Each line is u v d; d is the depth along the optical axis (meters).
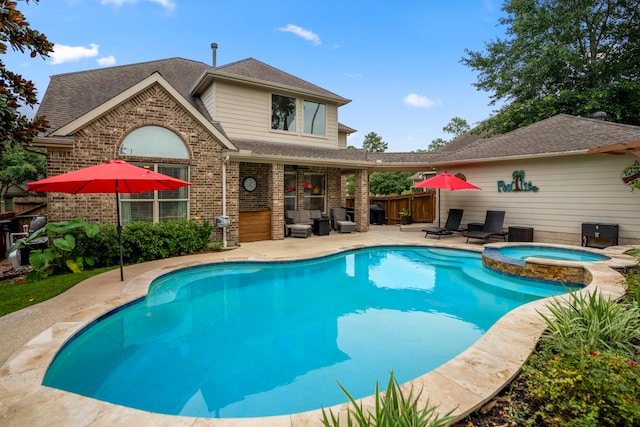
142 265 8.65
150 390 3.86
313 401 3.63
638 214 9.94
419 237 13.91
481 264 10.07
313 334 5.43
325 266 10.00
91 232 7.95
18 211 17.38
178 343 5.13
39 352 3.88
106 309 5.39
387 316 6.22
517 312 4.86
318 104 16.25
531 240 11.88
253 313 6.40
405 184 29.83
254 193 15.08
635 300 4.66
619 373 2.60
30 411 2.81
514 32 22.38
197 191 10.92
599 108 18.09
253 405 3.56
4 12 4.41
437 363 4.42
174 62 17.06
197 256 9.88
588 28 20.62
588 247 10.09
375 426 2.17
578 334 3.44
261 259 9.41
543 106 19.69
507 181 12.92
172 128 10.36
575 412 2.41
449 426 2.53
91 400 2.99
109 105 9.23
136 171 6.88
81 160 8.99
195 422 2.68
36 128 5.30
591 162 10.77
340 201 17.25
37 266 7.25
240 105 14.02
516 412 2.73
